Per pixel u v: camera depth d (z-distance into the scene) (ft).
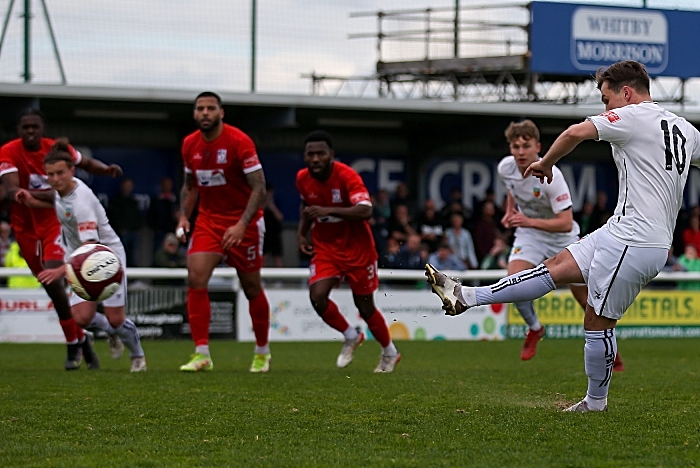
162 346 66.80
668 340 75.92
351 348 47.78
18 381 39.09
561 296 77.30
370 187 91.76
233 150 42.73
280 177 90.22
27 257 48.16
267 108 80.33
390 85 94.02
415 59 93.61
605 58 89.04
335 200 45.19
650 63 89.86
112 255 38.22
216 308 72.95
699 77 90.84
